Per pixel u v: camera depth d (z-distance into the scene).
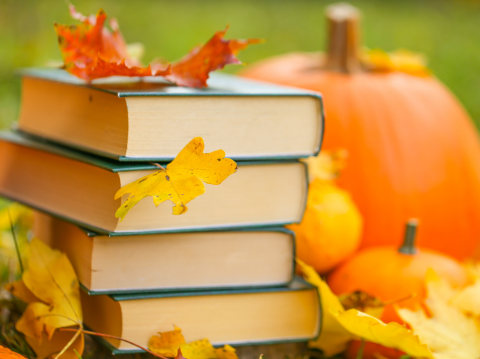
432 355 0.93
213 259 0.95
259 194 0.95
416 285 1.00
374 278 1.01
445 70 2.65
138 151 0.91
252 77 1.22
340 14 1.19
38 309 0.93
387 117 1.14
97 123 0.94
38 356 0.95
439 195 1.13
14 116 1.67
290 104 0.95
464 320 0.96
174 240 0.94
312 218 1.02
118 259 0.93
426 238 1.13
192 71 0.96
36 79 1.01
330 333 0.98
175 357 0.92
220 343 0.96
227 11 3.72
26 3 2.06
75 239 0.95
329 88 1.15
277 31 3.30
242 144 0.94
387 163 1.12
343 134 1.13
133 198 0.89
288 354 0.99
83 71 0.94
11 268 1.08
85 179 0.94
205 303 0.95
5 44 2.00
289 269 0.97
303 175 0.96
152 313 0.94
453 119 1.17
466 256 1.16
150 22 3.10
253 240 0.96
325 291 0.96
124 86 0.95
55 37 2.08
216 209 0.94
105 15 0.94
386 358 1.00
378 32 3.24
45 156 0.98
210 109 0.93
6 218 1.12
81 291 0.97
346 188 1.12
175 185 0.89
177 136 0.92
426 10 4.16
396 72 1.20
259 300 0.96
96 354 0.96
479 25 3.62
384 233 1.12
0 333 0.98
